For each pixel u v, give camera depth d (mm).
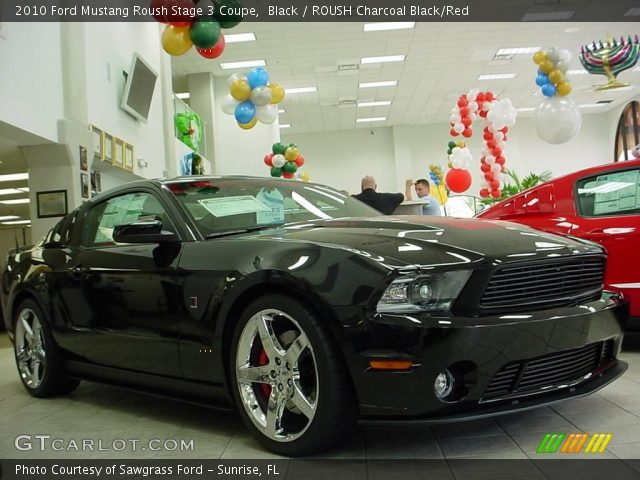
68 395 3273
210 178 2869
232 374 2135
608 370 2232
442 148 23734
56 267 3020
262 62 15375
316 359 1876
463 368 1779
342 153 24250
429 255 1857
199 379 2270
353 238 2055
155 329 2404
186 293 2271
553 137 9023
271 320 2049
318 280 1871
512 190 11828
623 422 2123
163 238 2375
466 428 2176
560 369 1996
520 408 1850
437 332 1725
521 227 2287
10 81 5699
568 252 2027
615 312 2141
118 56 8305
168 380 2410
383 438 2121
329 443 1921
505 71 17203
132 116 8805
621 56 10562
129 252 2643
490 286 1834
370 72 16750
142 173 9156
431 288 1786
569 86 8906
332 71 16438
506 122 11664
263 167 16375
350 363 1807
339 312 1812
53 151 6570
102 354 2725
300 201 2850
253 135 16453
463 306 1801
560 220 3693
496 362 1778
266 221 2561
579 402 2430
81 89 6918
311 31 13367
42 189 6684
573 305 2000
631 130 21188
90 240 3004
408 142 23641
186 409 2779
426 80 17812
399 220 2340
